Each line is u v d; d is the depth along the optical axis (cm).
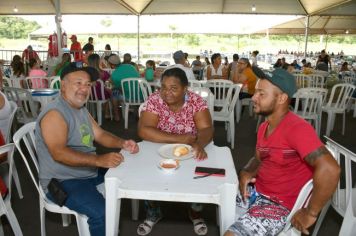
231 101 384
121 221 216
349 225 152
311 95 395
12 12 1020
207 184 126
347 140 432
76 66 162
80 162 149
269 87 131
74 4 948
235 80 541
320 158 117
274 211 137
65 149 152
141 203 240
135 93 454
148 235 202
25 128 172
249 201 151
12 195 250
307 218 120
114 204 134
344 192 173
